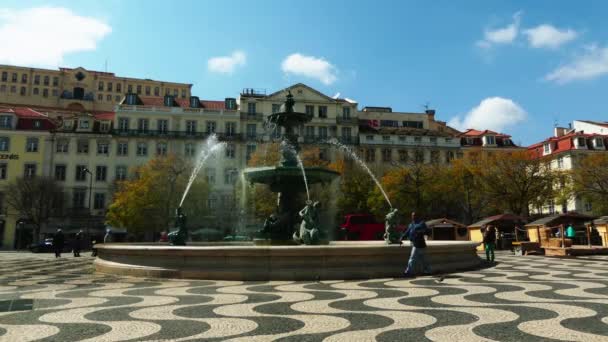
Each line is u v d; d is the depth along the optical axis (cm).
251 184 1722
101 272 1296
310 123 6084
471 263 1417
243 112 5988
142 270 1134
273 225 1588
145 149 5644
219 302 741
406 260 1177
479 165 4656
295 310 665
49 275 1254
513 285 946
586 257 1923
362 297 788
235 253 1072
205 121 5884
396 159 6138
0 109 5450
